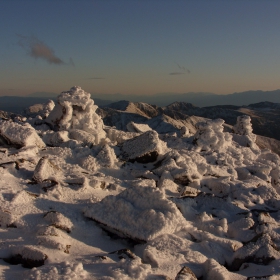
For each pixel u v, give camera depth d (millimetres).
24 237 6445
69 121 14383
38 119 15602
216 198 9688
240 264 6641
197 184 11258
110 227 7223
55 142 12906
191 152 13570
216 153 14562
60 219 6891
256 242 6867
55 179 8828
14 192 7828
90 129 14195
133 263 5410
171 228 7066
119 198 7637
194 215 8508
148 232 6871
